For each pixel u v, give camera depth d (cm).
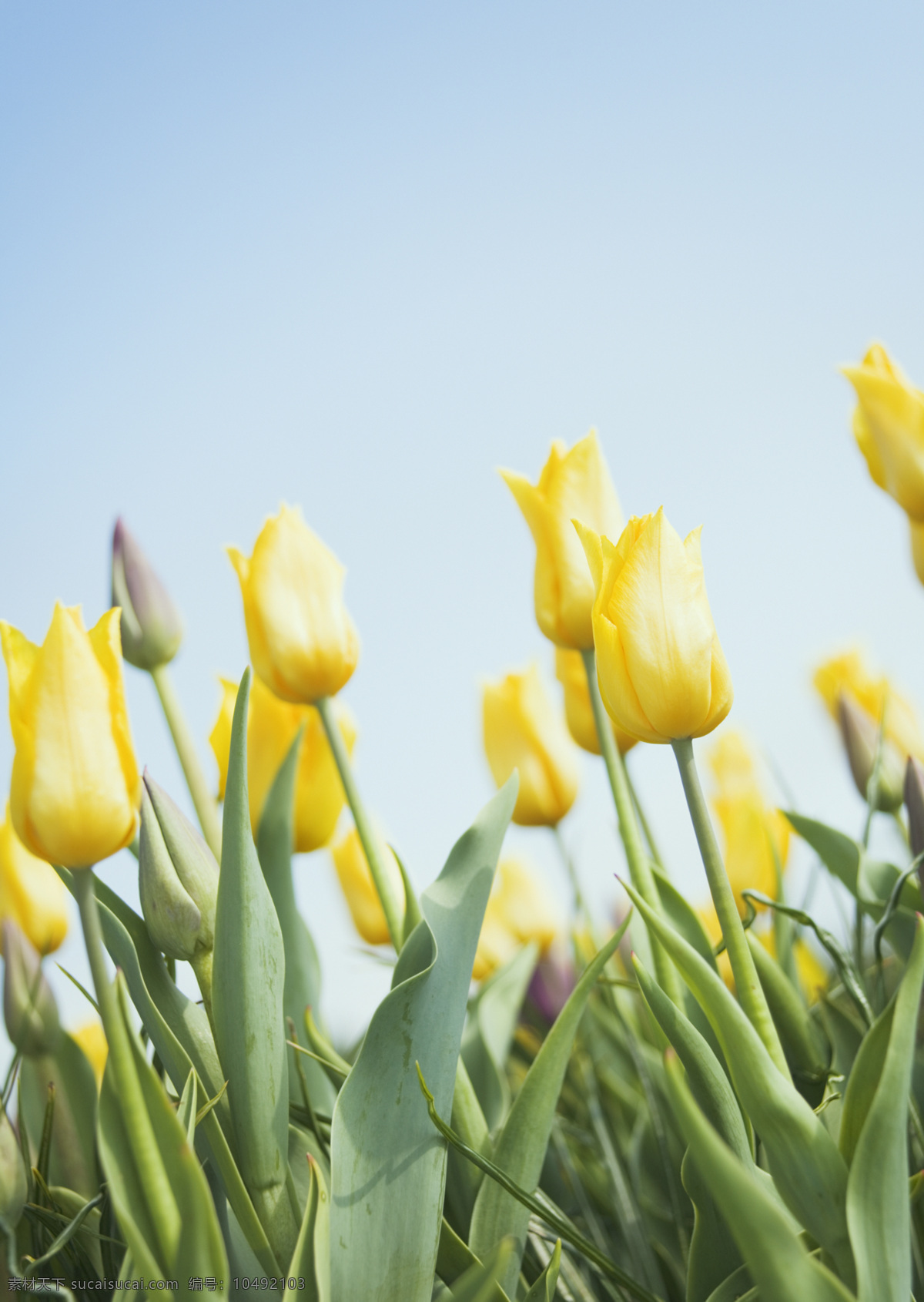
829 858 76
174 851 64
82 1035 92
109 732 61
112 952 65
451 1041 65
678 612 62
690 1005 69
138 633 75
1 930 72
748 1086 59
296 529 71
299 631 71
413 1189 63
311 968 76
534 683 87
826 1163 59
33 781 60
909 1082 58
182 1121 61
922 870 69
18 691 62
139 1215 59
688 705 62
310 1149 67
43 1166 69
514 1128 65
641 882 70
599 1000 98
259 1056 62
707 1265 64
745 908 80
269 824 76
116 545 76
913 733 86
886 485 72
